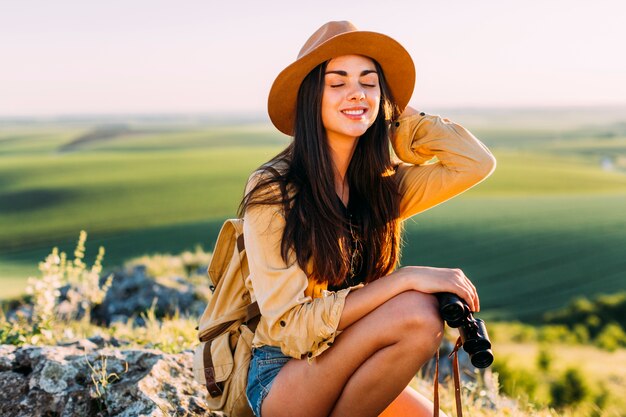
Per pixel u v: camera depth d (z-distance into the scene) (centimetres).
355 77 305
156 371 353
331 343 274
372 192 324
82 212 6272
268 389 289
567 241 5075
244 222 292
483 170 329
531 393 1116
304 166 302
